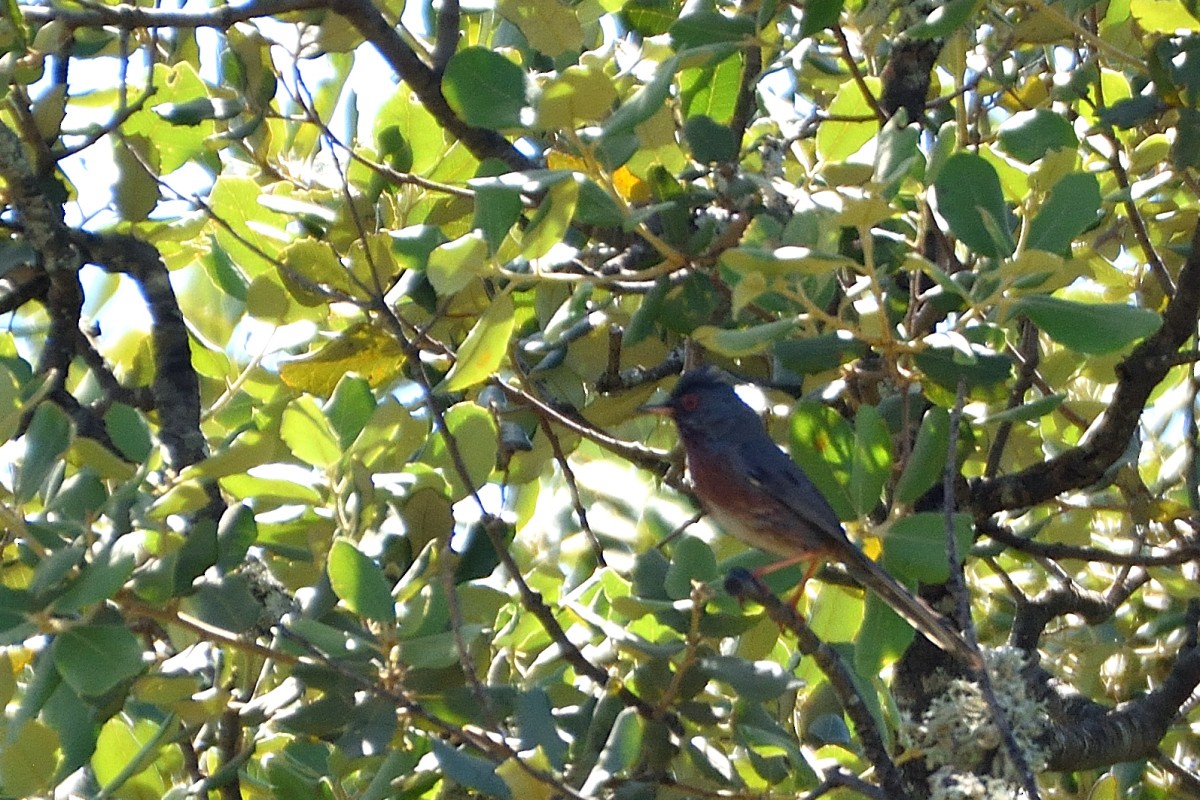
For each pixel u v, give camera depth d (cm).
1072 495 1281
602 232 1145
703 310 984
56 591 727
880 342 806
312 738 944
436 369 1149
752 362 1243
